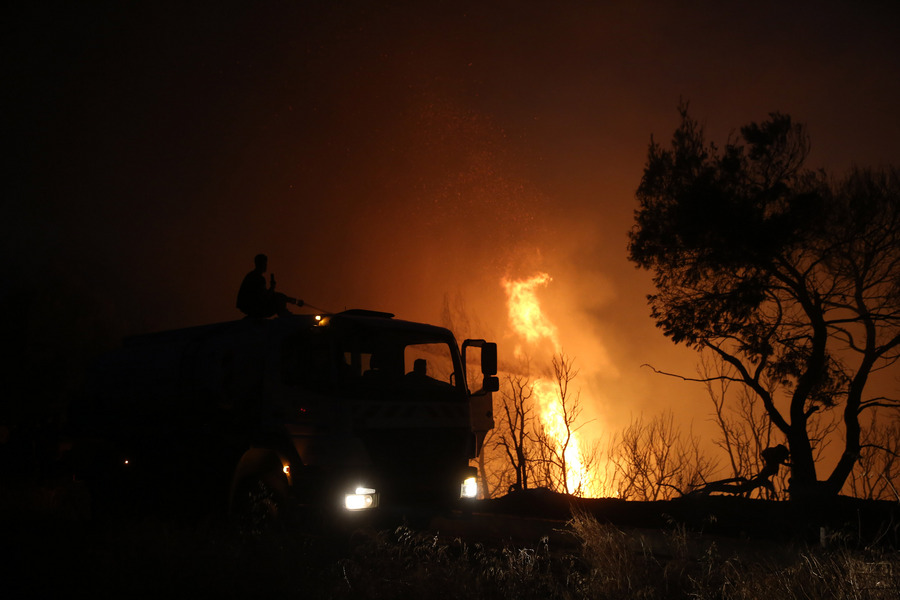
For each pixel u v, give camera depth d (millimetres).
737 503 9789
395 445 8859
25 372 26312
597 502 10875
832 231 12469
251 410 9297
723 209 12391
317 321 9062
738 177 12766
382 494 8625
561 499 11367
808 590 5293
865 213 12219
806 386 12367
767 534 8141
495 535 9180
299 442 8781
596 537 7039
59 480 15742
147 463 10602
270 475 8945
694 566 6605
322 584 6273
